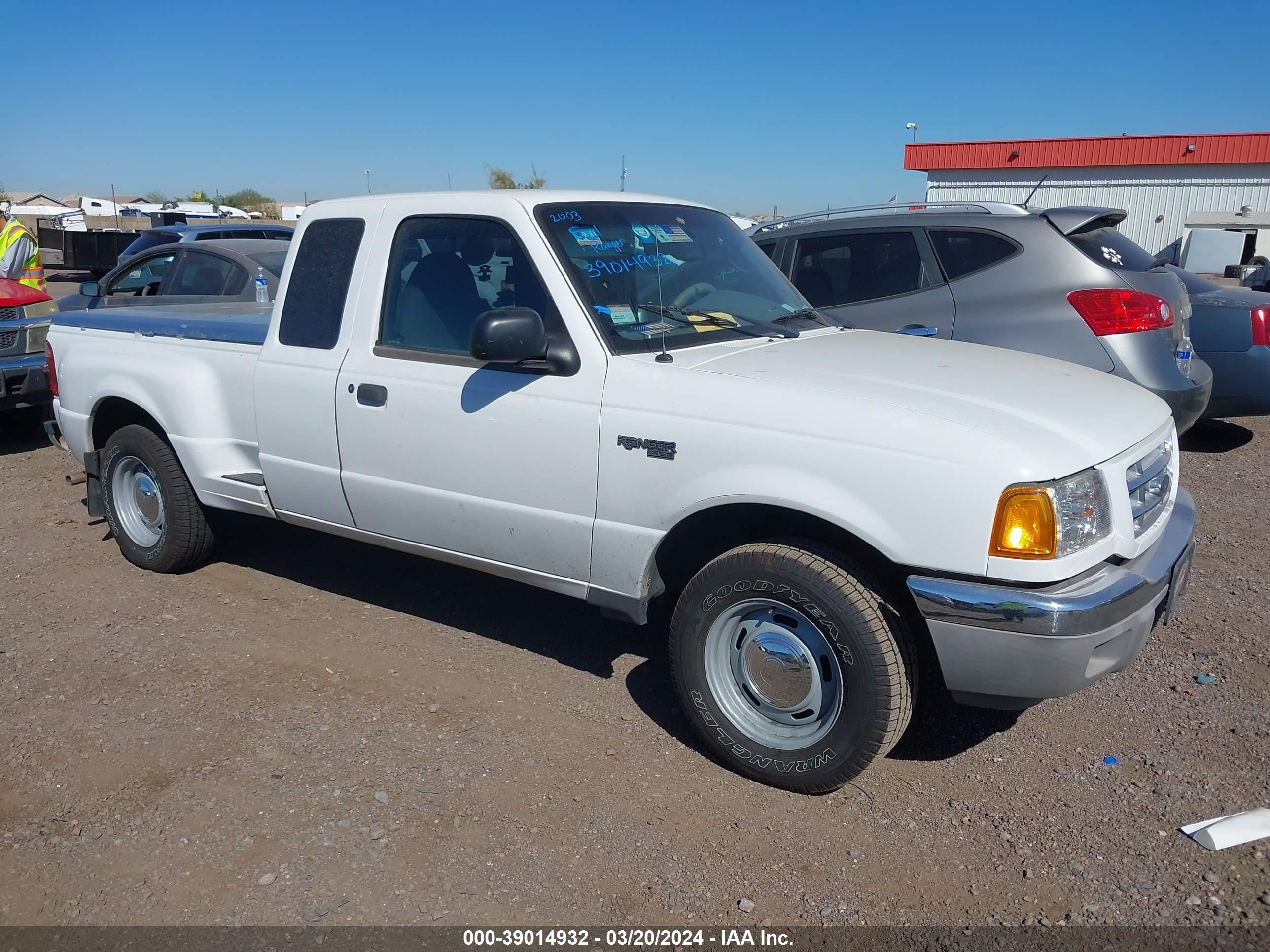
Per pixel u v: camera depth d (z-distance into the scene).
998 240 6.10
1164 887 2.85
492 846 3.08
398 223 4.10
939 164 36.34
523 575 3.89
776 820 3.21
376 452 4.11
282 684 4.13
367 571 5.41
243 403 4.64
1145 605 3.03
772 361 3.53
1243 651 4.28
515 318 3.40
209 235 15.09
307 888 2.90
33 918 2.81
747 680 3.40
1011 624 2.85
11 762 3.58
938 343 4.10
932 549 2.94
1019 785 3.37
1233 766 3.44
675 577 3.82
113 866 3.02
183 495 5.12
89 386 5.33
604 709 3.91
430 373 3.91
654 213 4.22
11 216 10.63
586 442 3.52
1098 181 34.44
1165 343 5.85
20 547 5.88
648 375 3.44
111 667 4.30
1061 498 2.86
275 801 3.31
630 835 3.13
